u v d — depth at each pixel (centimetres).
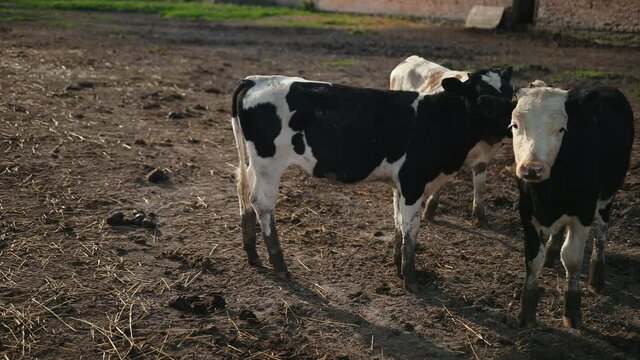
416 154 606
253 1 3638
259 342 534
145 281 616
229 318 564
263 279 637
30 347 508
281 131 611
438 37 2384
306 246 712
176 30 2456
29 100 1191
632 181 884
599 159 540
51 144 960
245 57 1850
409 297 616
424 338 553
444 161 612
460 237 753
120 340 525
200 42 2144
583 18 2384
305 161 623
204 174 899
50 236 688
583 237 548
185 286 612
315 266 670
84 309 564
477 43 2231
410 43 2203
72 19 2689
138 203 789
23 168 859
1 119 1054
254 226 656
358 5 3181
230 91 1402
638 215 789
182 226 738
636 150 1019
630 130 616
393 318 580
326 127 609
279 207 810
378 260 689
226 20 2880
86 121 1094
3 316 541
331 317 577
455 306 604
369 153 613
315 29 2595
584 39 2341
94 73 1498
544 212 535
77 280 607
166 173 886
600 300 621
